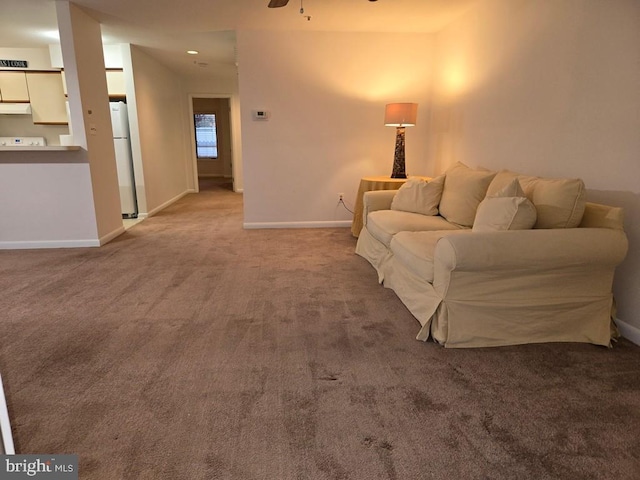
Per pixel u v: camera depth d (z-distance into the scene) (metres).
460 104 3.96
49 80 5.15
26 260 3.55
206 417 1.53
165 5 3.56
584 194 2.06
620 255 1.97
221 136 11.39
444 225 2.96
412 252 2.38
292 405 1.60
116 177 4.50
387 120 4.12
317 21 4.03
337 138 4.69
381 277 2.99
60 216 3.96
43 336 2.16
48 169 3.84
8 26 4.18
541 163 2.79
